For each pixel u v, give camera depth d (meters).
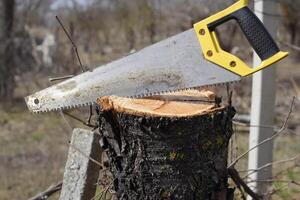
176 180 1.41
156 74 1.46
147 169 1.42
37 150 3.98
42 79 6.25
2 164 3.64
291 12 6.31
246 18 1.41
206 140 1.41
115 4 10.15
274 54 1.39
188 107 1.44
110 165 1.49
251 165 2.03
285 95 4.08
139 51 1.47
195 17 4.51
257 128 2.02
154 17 8.73
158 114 1.39
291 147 3.63
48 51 7.19
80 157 1.60
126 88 1.47
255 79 2.03
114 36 10.57
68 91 1.50
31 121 4.86
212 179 1.43
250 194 1.61
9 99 5.79
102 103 1.45
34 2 10.02
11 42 5.95
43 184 3.23
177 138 1.39
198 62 1.43
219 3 2.31
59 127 4.48
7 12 6.00
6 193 3.08
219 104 1.46
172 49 1.45
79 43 8.70
